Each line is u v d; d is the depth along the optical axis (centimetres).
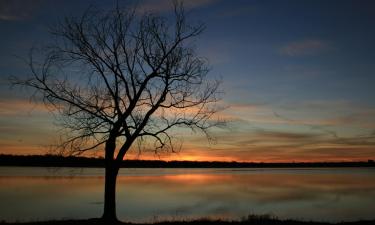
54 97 1858
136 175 16450
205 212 3816
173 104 1986
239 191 7075
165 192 6631
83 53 1873
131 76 1908
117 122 1891
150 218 3203
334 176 16138
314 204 4728
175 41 1969
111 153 1920
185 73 1966
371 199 5384
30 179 9425
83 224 1844
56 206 4106
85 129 1895
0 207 3941
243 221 2183
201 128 2030
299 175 17938
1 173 12394
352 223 2161
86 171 18475
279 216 3400
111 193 1905
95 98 1898
